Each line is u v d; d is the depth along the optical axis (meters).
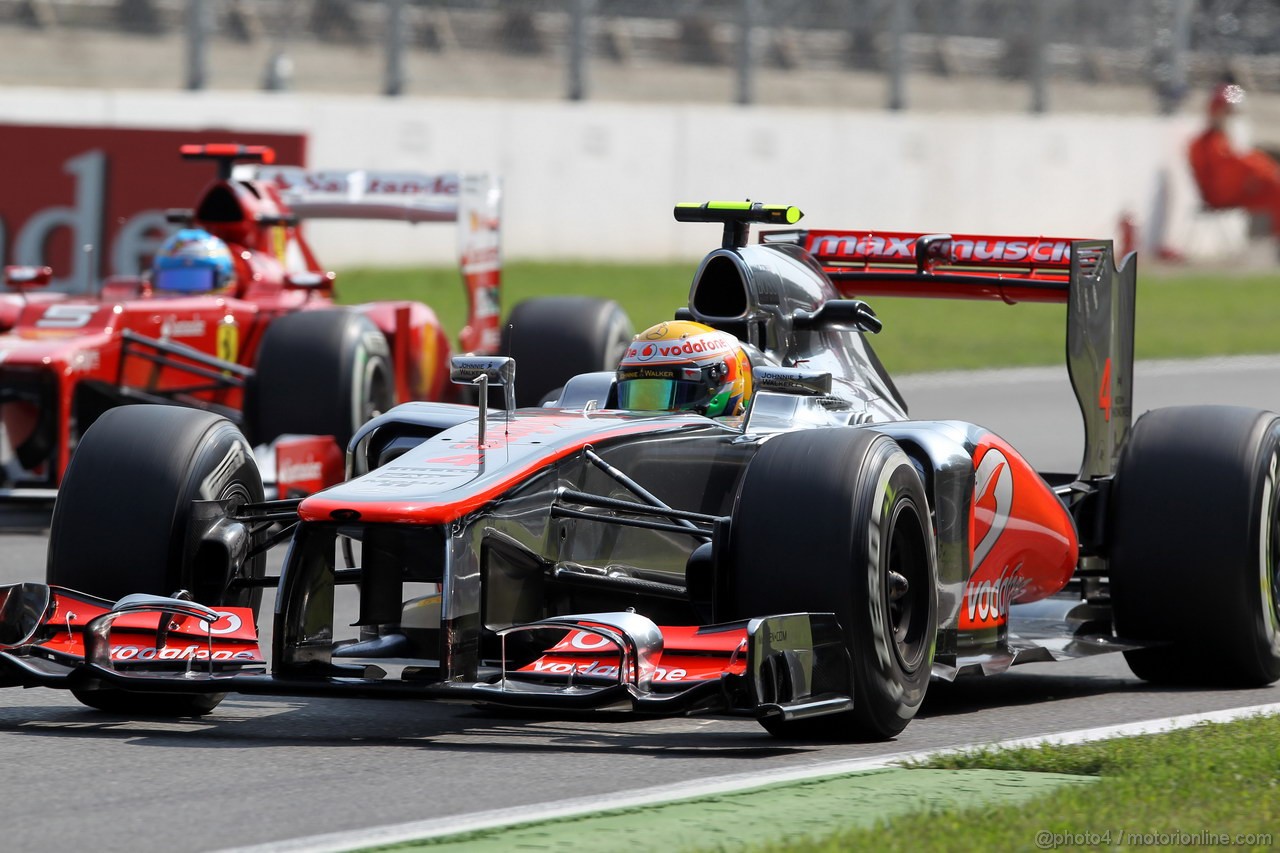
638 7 96.38
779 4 103.00
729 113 88.69
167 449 19.69
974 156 96.12
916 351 71.25
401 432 21.38
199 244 41.22
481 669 18.38
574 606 19.73
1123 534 23.39
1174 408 24.28
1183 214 105.94
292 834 14.24
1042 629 24.47
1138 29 113.88
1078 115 109.19
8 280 39.69
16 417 36.09
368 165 78.19
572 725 19.66
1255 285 95.44
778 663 17.05
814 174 91.06
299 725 19.58
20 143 60.94
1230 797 15.30
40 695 21.73
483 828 14.32
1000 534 22.12
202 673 18.28
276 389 36.34
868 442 18.53
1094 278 24.80
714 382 21.75
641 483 20.47
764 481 18.36
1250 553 22.83
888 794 15.70
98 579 19.28
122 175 61.25
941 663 20.73
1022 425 52.34
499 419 20.73
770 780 16.20
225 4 88.00
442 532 17.39
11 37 83.94
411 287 75.00
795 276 23.97
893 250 26.41
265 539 20.64
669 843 13.91
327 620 18.52
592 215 85.00
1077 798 15.21
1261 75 122.25
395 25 81.56
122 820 14.77
